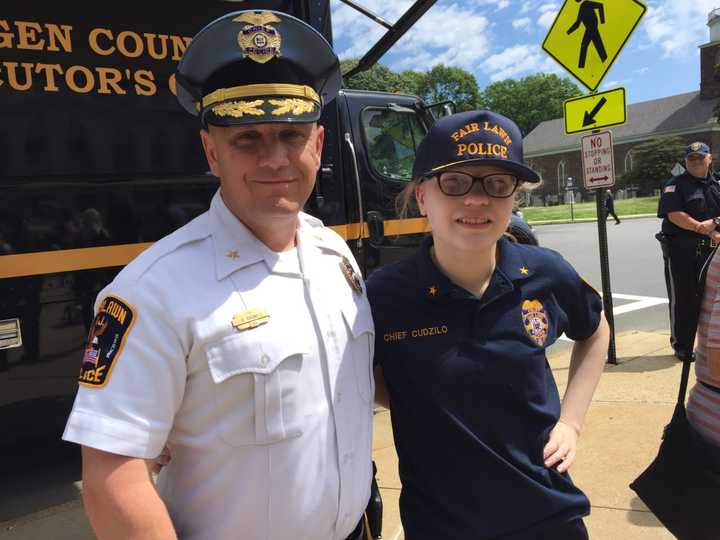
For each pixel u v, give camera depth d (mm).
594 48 4629
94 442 968
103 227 3090
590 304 1665
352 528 1292
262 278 1153
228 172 1175
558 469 1505
